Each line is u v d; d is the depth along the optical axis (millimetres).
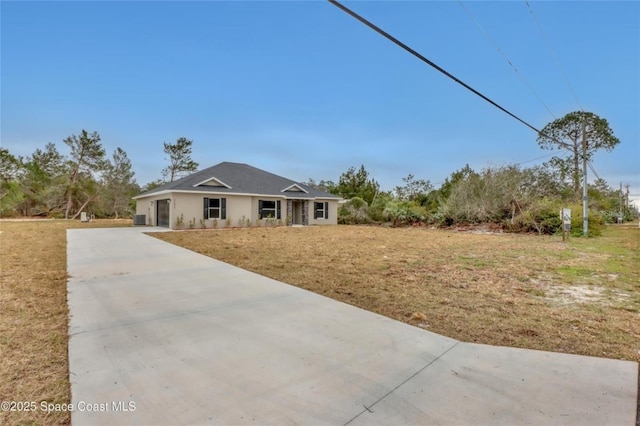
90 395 2232
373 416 2018
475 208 19031
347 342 3154
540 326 3621
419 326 3619
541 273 6469
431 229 19656
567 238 13656
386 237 14023
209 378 2463
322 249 9844
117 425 1917
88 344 3066
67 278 5770
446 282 5699
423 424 1939
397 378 2482
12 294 4727
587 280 5875
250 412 2047
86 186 33594
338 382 2420
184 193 17625
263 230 16891
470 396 2240
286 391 2291
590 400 2184
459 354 2904
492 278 6016
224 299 4598
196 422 1943
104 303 4355
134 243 10664
